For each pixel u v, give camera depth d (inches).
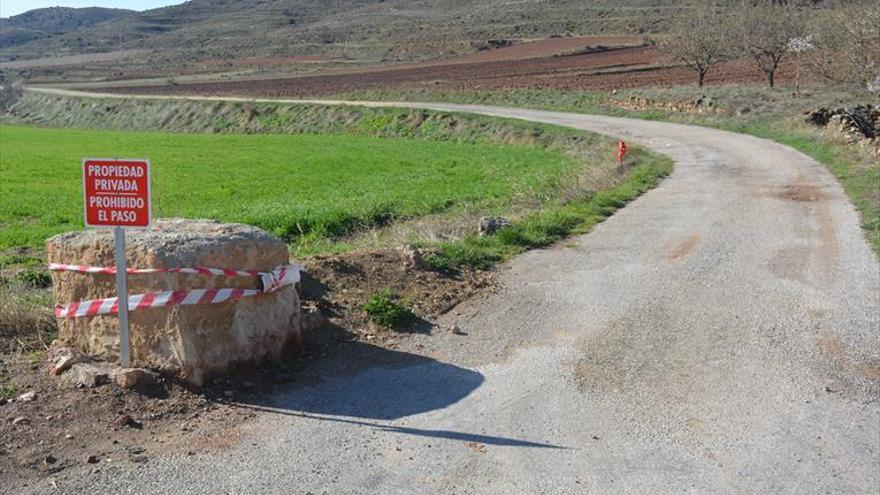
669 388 308.5
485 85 2687.0
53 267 315.0
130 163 277.9
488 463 249.0
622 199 754.8
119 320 290.4
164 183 1161.4
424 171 1263.5
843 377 320.5
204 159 1521.9
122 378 283.4
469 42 4773.6
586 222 642.8
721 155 1127.0
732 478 241.6
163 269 289.4
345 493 230.7
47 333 343.3
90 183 280.7
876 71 1283.2
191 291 290.4
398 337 360.2
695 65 2215.8
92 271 303.4
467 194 941.2
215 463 245.3
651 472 244.5
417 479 239.0
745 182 860.6
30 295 414.3
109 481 232.5
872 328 377.4
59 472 236.2
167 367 291.7
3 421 260.5
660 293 434.3
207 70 4805.6
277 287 312.8
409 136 2033.7
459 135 1923.0
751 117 1573.6
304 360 327.9
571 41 4335.6
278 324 319.9
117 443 254.4
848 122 1157.1
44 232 733.9
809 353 345.7
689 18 2522.1
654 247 548.4
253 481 235.8
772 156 1090.7
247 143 1892.2
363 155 1555.1
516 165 1295.5
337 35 6446.9
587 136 1565.0
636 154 1181.1
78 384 286.0
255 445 257.4
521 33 5162.4
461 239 545.0
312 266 425.7
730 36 2000.5
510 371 323.9
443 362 332.5
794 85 1878.7
